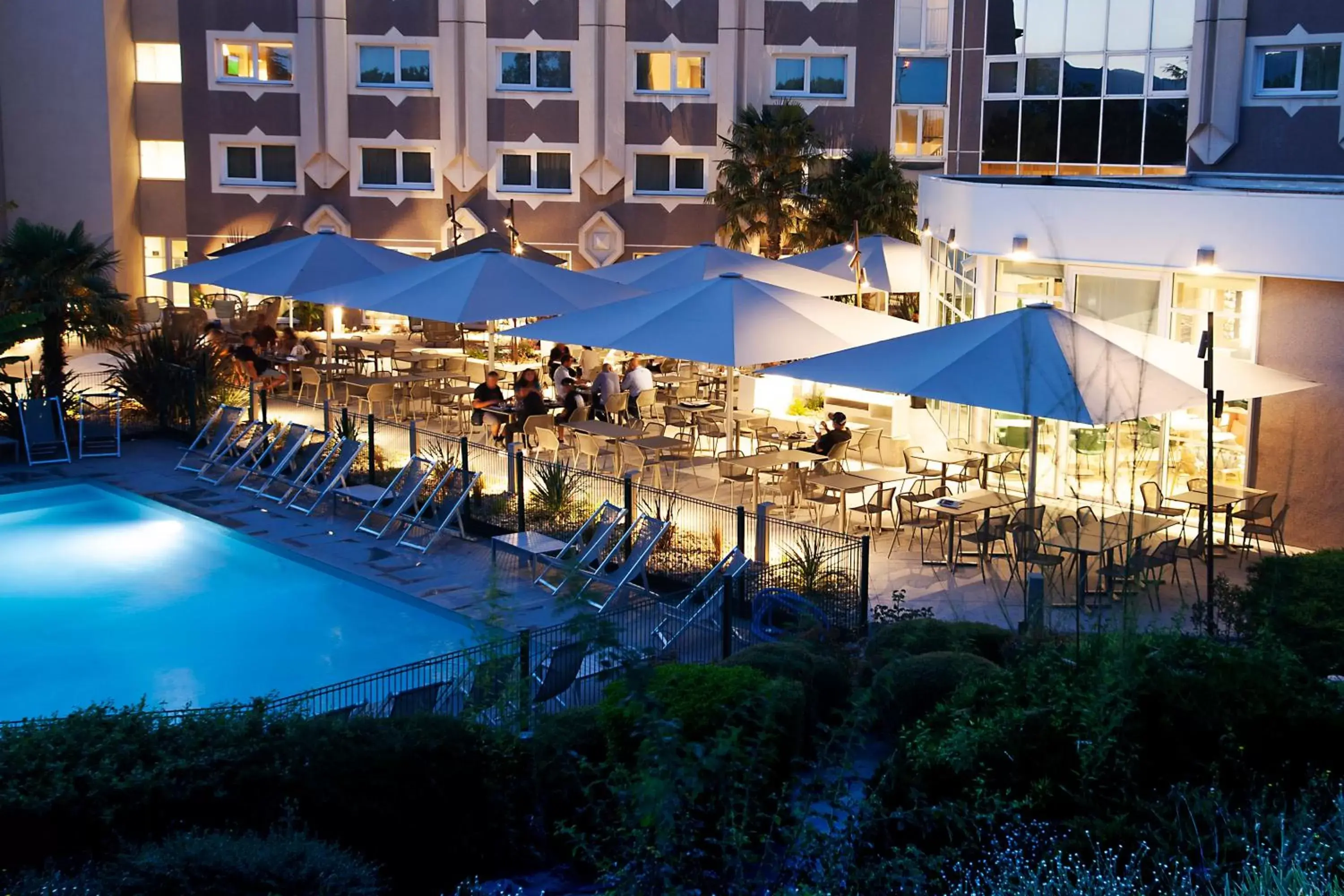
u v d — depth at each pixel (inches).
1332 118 1235.2
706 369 1112.2
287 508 762.8
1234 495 644.1
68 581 653.9
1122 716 315.3
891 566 645.9
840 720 426.9
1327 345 656.4
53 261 889.5
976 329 613.0
